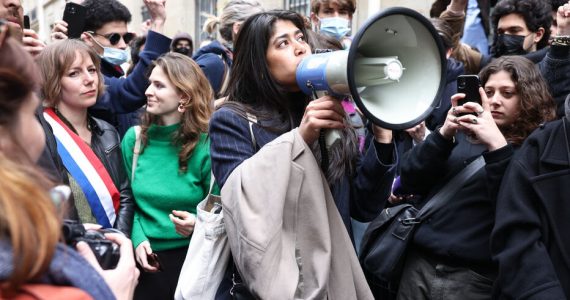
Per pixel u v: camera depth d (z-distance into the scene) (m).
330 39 2.42
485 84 2.29
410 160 2.18
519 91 2.19
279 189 1.47
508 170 1.89
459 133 2.22
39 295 0.83
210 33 4.88
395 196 2.71
